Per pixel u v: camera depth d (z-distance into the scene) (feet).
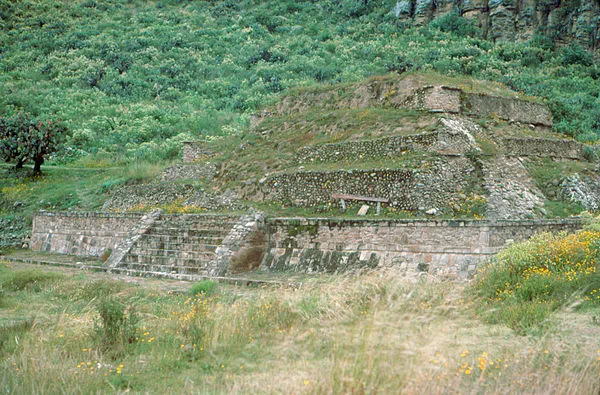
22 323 38.55
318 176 83.46
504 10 247.70
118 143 177.47
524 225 54.29
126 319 36.04
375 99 105.19
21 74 250.16
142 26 317.01
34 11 330.95
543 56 226.58
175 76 249.14
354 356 21.57
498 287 41.98
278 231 70.28
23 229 114.21
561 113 136.56
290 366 24.99
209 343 32.27
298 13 323.78
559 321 32.24
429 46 238.07
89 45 286.25
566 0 244.01
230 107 214.90
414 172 74.28
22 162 143.23
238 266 68.23
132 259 79.15
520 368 23.97
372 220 61.62
